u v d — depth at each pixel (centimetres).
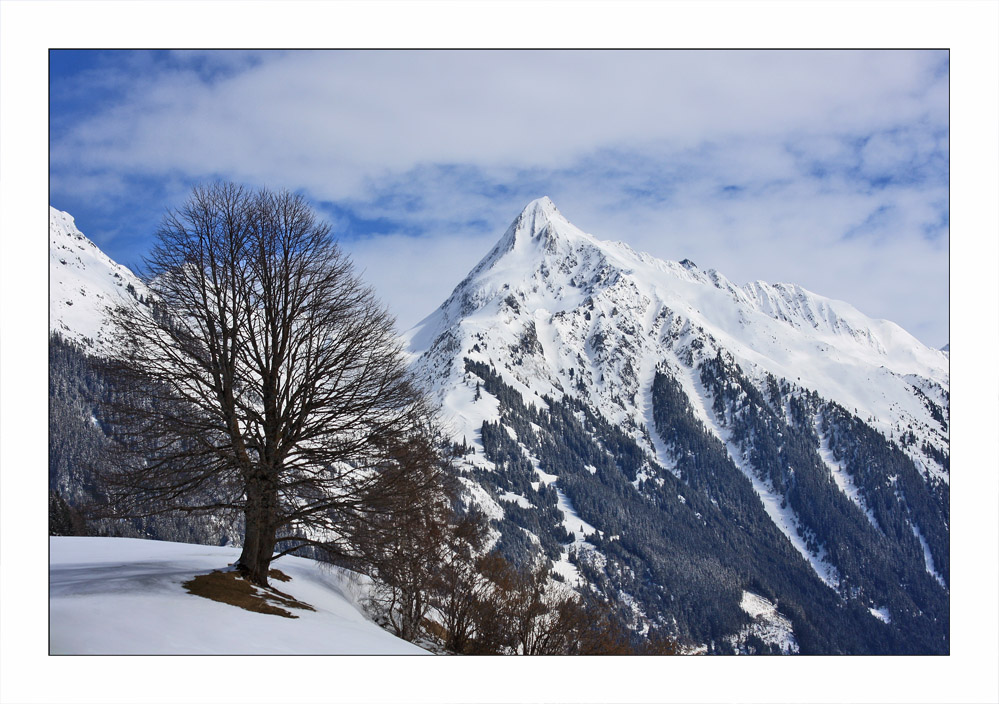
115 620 2014
